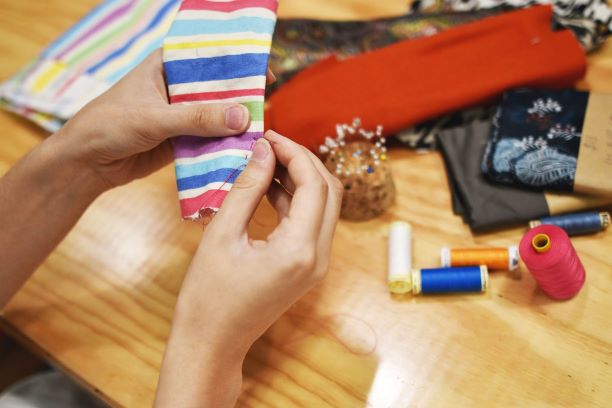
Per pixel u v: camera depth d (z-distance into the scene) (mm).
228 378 584
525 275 706
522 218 734
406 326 694
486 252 713
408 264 718
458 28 879
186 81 629
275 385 669
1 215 727
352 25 967
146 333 736
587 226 715
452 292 704
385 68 861
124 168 757
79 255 830
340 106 835
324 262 587
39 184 721
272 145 596
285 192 631
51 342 747
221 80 618
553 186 730
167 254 809
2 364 1220
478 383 641
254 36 615
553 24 870
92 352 730
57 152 697
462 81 828
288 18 993
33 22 1164
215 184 590
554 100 789
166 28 1010
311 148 832
